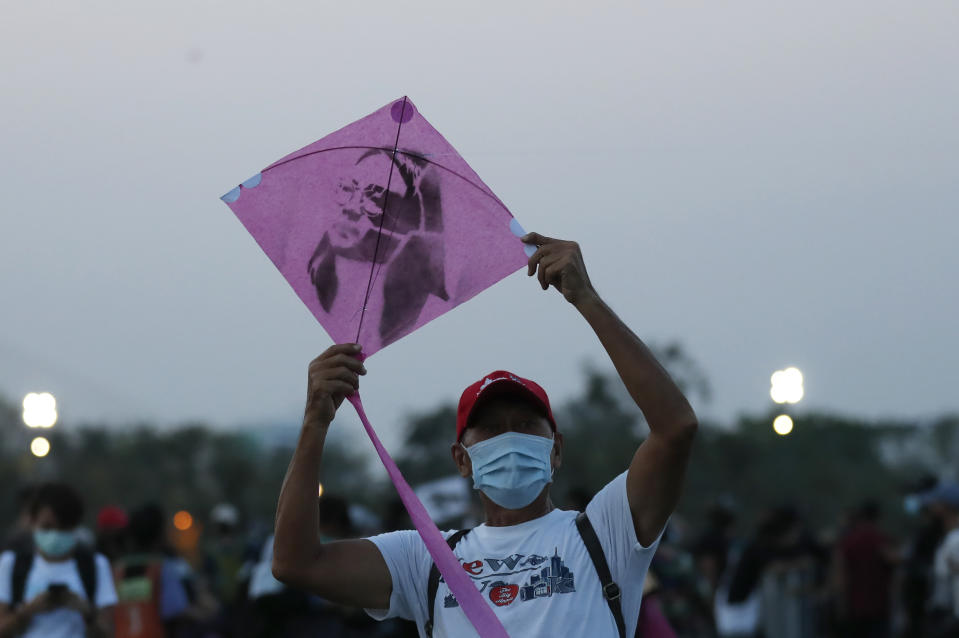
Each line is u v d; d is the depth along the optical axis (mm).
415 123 4660
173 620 11820
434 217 4617
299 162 4660
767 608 16516
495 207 4570
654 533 4332
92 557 9578
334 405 4477
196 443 67188
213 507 63562
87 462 64188
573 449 57844
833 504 49969
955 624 13789
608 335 4262
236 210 4613
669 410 4199
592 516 4453
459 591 4195
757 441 53250
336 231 4633
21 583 9234
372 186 4660
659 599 13547
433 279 4590
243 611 12664
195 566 23062
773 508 17031
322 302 4605
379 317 4598
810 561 16875
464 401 4688
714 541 18641
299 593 11367
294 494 4402
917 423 49531
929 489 16219
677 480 4277
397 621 11641
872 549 17609
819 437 52344
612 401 62594
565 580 4316
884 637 17562
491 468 4492
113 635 9594
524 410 4590
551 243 4430
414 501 4305
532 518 4574
